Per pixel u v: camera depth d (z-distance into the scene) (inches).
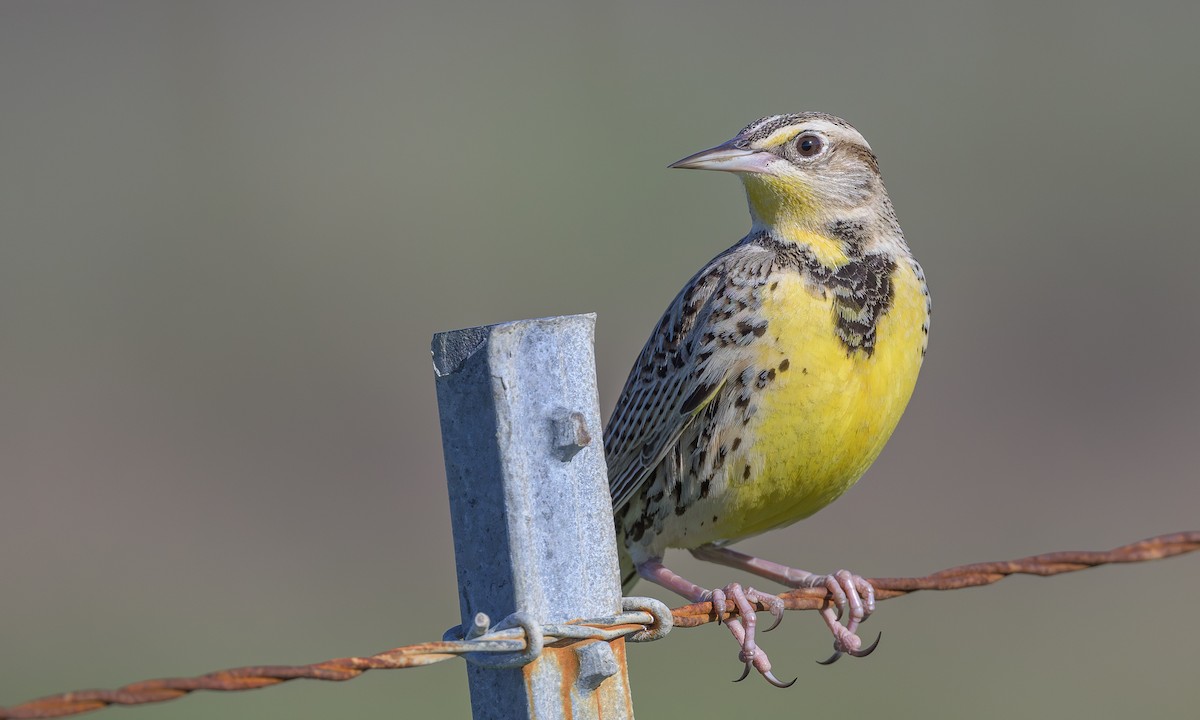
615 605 152.3
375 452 660.7
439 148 865.5
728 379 220.1
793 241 230.4
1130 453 601.0
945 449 609.3
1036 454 602.9
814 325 217.9
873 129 857.5
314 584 533.6
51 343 738.8
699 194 776.9
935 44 901.8
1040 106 863.1
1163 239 757.9
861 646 204.5
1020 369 676.7
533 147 836.6
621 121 847.1
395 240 788.6
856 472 228.4
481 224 785.6
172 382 706.8
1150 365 674.8
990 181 802.8
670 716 385.4
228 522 594.6
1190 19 916.0
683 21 937.5
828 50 904.9
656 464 230.1
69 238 845.8
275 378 709.9
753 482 223.6
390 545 572.7
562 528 150.3
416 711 407.2
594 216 767.7
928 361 682.2
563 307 728.3
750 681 409.4
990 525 538.6
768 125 235.5
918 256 765.9
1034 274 741.9
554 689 151.4
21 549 565.9
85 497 612.4
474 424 149.7
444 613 497.0
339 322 748.0
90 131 952.9
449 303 749.3
